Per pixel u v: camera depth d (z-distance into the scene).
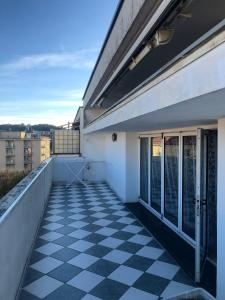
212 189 4.52
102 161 12.05
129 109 3.81
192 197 5.11
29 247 4.49
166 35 3.37
